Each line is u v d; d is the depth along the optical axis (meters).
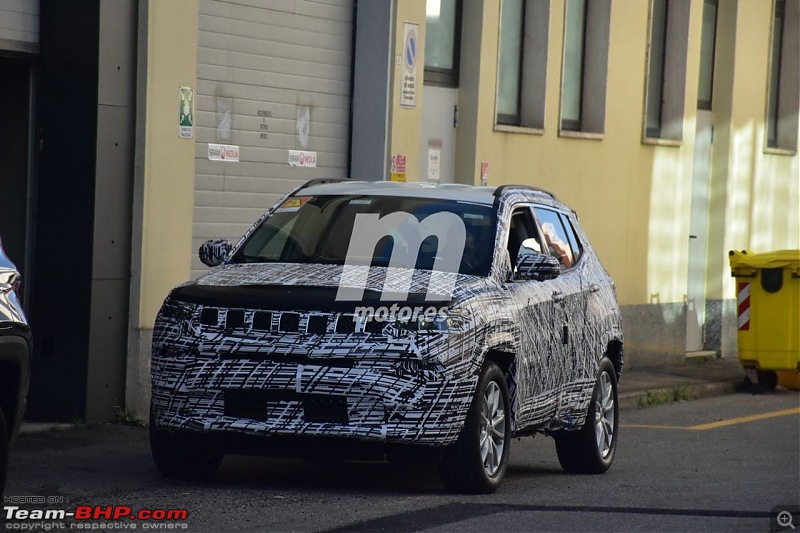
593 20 31.56
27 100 19.73
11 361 11.45
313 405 14.12
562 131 30.08
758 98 37.69
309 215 16.67
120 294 19.91
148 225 20.16
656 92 34.09
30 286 19.80
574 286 18.02
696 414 26.80
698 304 36.31
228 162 22.48
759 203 38.06
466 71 27.80
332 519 13.52
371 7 24.94
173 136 20.52
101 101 19.42
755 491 16.95
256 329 14.22
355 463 17.86
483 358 14.76
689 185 34.44
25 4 19.41
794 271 30.52
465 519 13.78
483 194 17.05
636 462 19.89
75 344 19.48
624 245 32.28
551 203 18.67
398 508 14.25
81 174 19.48
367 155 25.05
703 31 36.31
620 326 19.39
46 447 17.50
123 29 19.72
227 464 17.33
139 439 18.59
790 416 26.73
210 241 16.28
